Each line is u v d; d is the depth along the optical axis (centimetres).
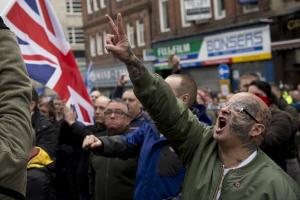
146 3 2616
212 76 2248
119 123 464
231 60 2114
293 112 614
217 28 2153
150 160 354
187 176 268
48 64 539
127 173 438
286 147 436
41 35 537
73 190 528
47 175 359
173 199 336
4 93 186
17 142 180
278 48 1891
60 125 478
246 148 256
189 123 271
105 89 2964
